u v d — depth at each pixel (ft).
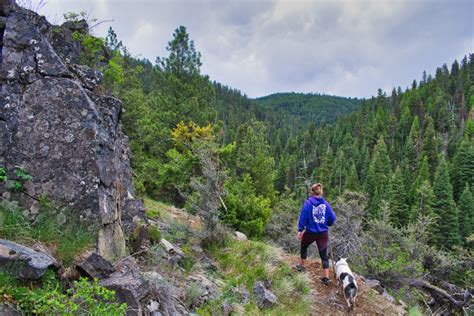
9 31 15.14
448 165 225.35
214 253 23.70
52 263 11.51
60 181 14.39
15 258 10.74
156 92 90.79
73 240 13.51
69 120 14.94
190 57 81.10
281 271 22.00
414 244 47.65
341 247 40.40
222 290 18.12
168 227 26.78
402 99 498.69
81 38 30.12
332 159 291.38
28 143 14.43
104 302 11.22
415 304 29.55
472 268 52.11
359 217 46.09
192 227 28.22
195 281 17.74
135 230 18.22
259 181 73.10
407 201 172.24
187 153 62.54
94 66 32.65
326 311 19.61
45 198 14.07
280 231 50.19
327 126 521.24
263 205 43.16
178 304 14.73
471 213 146.00
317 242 21.85
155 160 72.33
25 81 14.93
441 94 450.30
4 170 13.89
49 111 14.88
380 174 209.56
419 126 381.19
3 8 15.31
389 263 34.55
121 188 19.34
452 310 34.04
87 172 14.66
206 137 62.44
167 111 76.64
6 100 14.56
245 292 18.85
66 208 14.15
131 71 71.61
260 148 75.05
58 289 11.21
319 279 22.38
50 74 15.17
